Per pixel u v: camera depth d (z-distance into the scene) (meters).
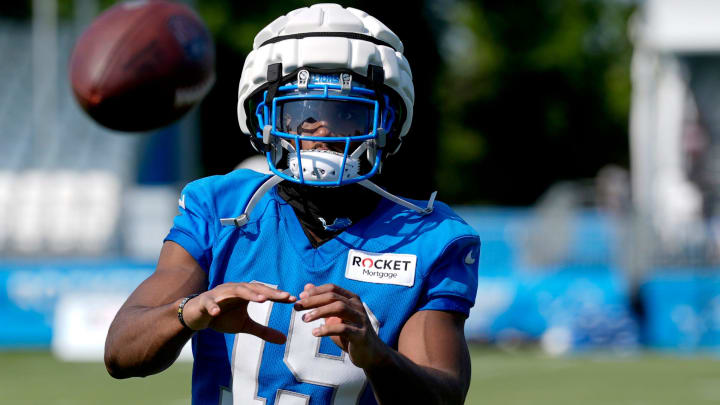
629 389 25.80
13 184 46.97
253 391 7.71
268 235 7.88
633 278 37.53
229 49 68.56
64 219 44.16
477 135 91.69
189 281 7.74
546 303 37.25
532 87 91.62
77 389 25.66
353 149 8.02
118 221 44.28
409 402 7.05
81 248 43.50
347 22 8.06
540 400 23.89
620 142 93.19
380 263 7.79
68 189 46.97
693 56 48.50
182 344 7.26
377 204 8.09
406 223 7.98
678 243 39.00
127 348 7.23
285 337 7.15
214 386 7.86
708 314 37.09
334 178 7.74
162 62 14.79
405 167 77.56
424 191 77.75
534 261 39.28
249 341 7.69
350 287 7.76
